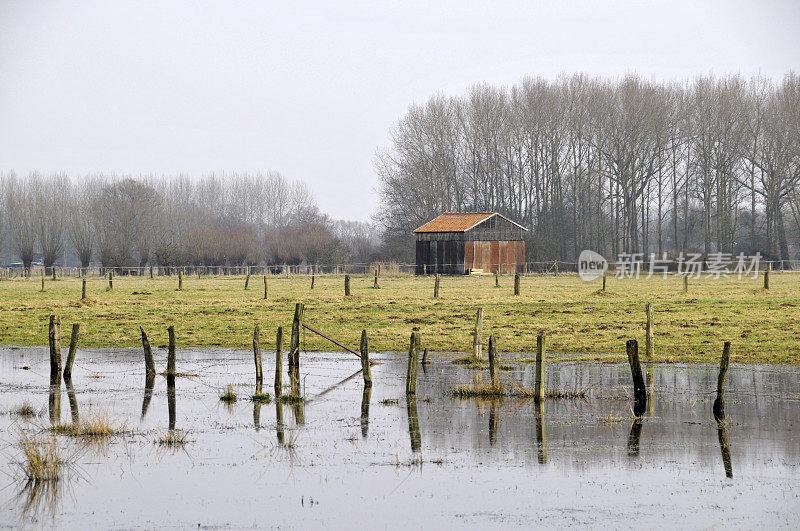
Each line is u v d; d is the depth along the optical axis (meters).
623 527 41.84
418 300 156.38
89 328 121.88
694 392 74.25
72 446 57.88
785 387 76.19
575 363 90.94
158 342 110.00
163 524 43.06
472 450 55.62
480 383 74.94
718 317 124.12
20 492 48.12
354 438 59.00
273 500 46.34
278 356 74.62
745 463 52.25
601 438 58.31
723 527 41.62
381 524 42.66
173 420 65.19
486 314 132.50
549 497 46.31
